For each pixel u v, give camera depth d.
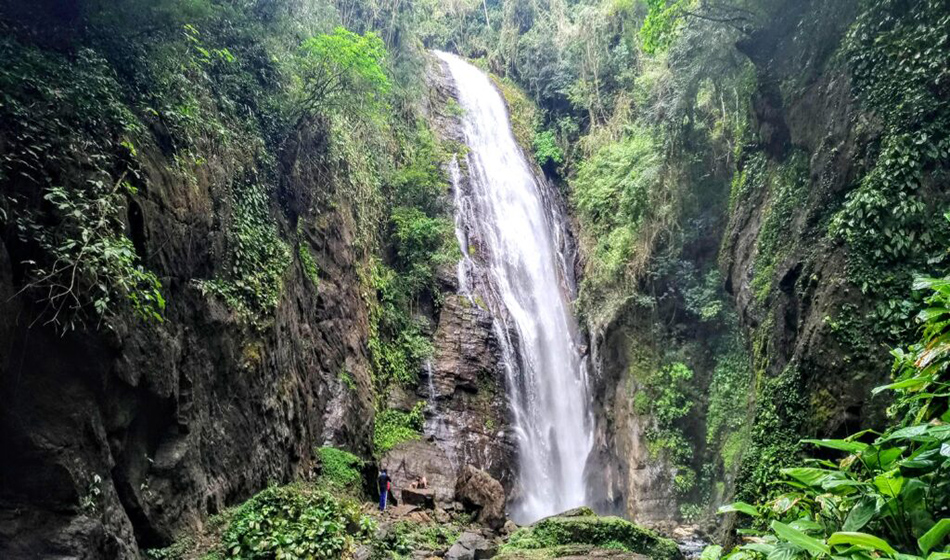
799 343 10.50
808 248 11.13
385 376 17.97
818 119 11.88
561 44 30.05
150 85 9.12
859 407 8.99
